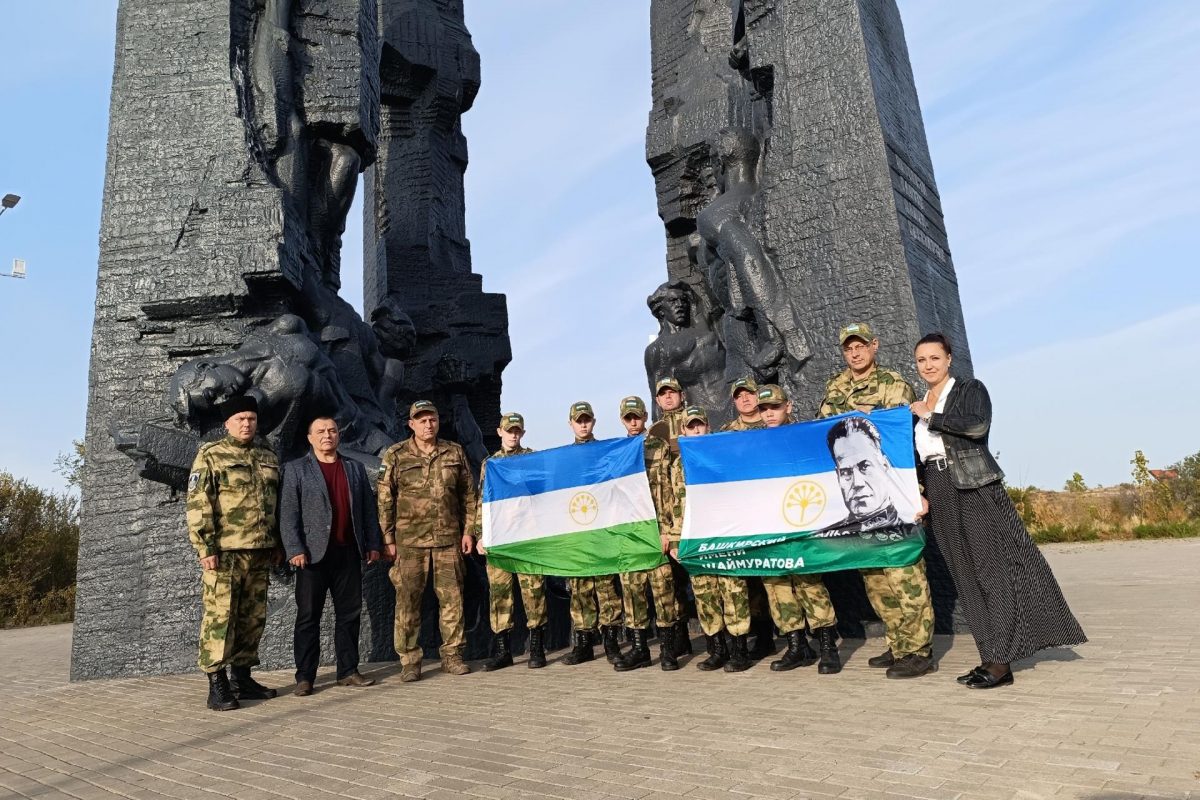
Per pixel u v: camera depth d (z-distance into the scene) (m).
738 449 6.10
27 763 4.44
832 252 8.09
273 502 6.25
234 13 9.15
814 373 8.02
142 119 8.70
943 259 8.79
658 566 6.39
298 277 8.78
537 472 6.99
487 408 16.77
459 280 16.41
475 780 3.49
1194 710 3.82
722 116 10.20
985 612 4.70
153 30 8.95
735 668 5.98
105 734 5.08
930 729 3.81
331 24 9.97
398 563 6.68
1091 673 4.84
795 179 8.46
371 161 10.70
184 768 4.08
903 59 9.23
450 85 16.92
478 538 7.07
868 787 3.04
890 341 7.64
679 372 10.29
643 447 6.73
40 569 20.77
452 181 17.70
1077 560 15.66
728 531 5.95
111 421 8.12
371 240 17.50
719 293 9.31
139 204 8.49
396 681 6.48
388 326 13.88
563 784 3.35
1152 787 2.81
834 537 5.52
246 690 6.02
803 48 8.59
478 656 7.90
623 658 6.43
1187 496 26.11
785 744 3.73
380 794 3.39
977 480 4.80
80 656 7.69
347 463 6.67
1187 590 9.22
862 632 7.41
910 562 5.25
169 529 7.87
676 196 10.78
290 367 7.95
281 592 7.79
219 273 8.25
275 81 9.27
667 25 11.59
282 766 3.98
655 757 3.66
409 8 16.70
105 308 8.32
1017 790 2.89
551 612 8.38
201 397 7.51
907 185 8.29
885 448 5.43
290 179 9.24
